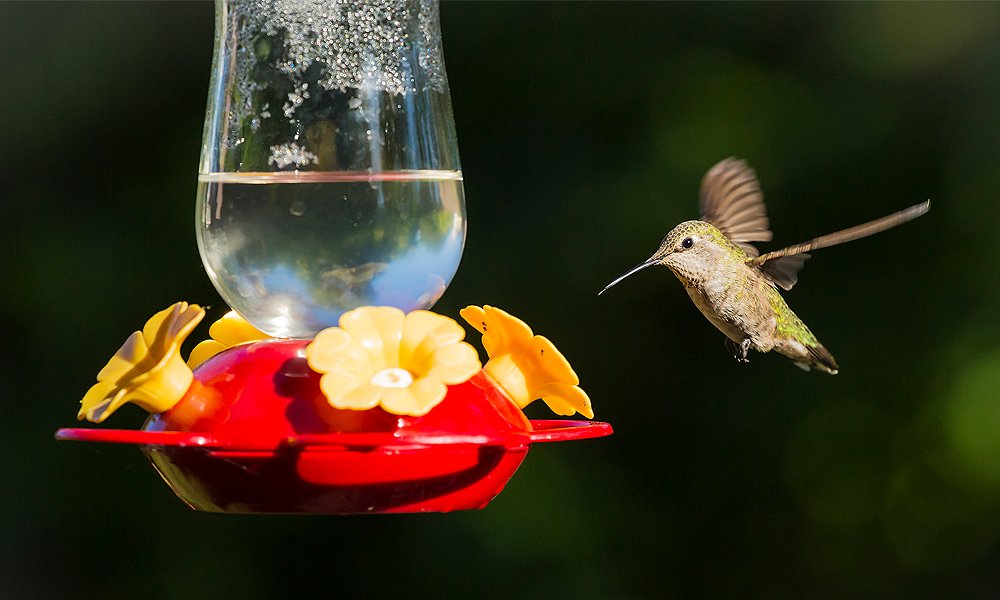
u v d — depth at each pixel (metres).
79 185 12.09
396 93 4.95
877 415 11.62
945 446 11.46
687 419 11.81
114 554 11.83
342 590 11.69
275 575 11.76
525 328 5.30
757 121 11.70
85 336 11.91
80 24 12.17
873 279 11.66
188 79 12.15
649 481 11.78
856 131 11.62
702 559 11.67
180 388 4.60
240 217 4.89
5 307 11.97
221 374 4.66
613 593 11.62
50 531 11.84
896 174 11.59
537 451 11.83
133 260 11.96
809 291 11.71
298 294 4.94
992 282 11.45
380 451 4.43
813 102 11.72
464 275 11.73
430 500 4.58
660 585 11.66
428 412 4.43
